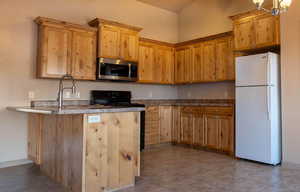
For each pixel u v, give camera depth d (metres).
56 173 3.11
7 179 3.16
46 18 3.80
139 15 5.46
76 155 2.66
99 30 4.36
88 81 4.68
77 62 4.14
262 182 3.05
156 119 5.39
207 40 5.09
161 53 5.55
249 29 4.20
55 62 3.92
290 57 3.71
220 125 4.68
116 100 5.00
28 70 3.94
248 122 4.07
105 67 4.41
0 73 3.71
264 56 3.87
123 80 4.71
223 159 4.23
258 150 3.93
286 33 3.75
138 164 3.01
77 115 2.65
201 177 3.25
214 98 5.36
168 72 5.69
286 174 3.38
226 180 3.13
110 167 2.75
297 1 3.64
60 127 3.02
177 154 4.63
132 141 2.95
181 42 5.83
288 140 3.72
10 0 3.78
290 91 3.71
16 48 3.83
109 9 4.95
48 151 3.34
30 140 3.88
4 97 3.74
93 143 2.62
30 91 3.96
